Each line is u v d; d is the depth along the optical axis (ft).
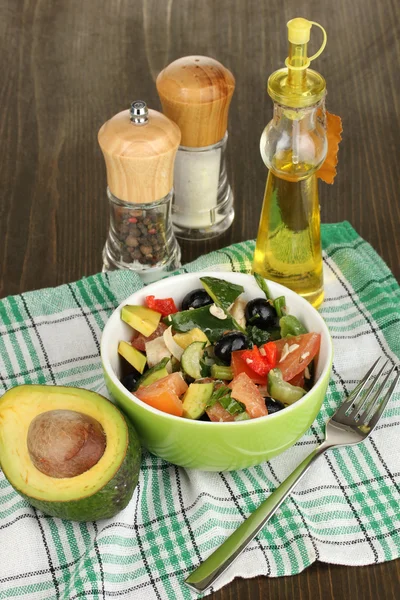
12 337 5.40
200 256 5.95
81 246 6.15
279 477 4.68
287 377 4.59
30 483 4.08
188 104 5.52
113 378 4.42
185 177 5.94
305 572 4.25
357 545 4.33
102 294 5.61
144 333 4.77
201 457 4.38
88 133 7.08
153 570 4.22
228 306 4.90
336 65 7.77
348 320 5.53
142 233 5.68
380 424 4.90
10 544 4.31
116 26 8.18
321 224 6.14
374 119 7.21
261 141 5.17
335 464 4.72
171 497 4.57
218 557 4.17
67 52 7.88
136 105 5.26
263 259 5.46
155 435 4.37
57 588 4.20
